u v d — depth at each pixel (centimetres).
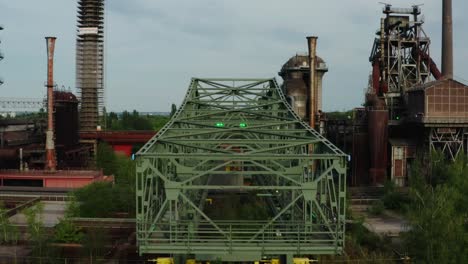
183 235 2709
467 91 7219
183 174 2956
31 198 6594
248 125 3991
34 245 4253
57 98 9356
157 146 2758
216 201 5288
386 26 8869
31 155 8938
